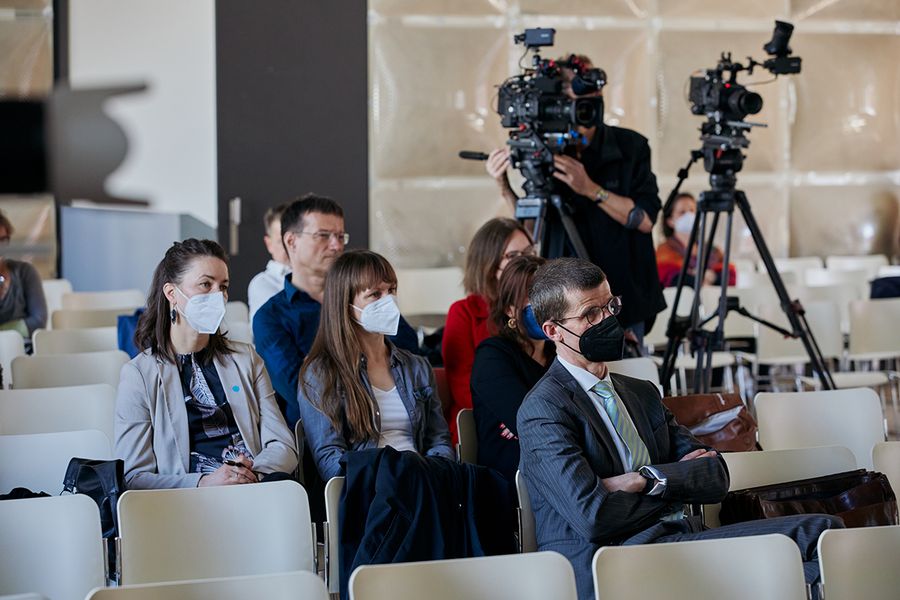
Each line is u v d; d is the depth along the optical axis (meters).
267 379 4.19
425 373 4.29
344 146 9.28
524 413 3.46
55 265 9.52
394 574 2.50
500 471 4.09
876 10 10.43
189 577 3.18
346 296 4.08
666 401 4.29
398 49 9.57
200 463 3.96
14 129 9.43
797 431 4.42
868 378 7.24
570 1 9.84
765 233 10.40
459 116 9.72
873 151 10.53
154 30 9.75
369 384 4.13
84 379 5.25
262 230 9.15
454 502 3.59
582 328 3.46
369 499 3.52
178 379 3.99
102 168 9.73
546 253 5.49
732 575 2.73
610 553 2.66
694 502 3.38
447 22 9.65
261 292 5.99
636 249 5.58
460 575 2.54
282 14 9.11
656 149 10.08
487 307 4.77
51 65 9.45
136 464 3.88
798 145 10.39
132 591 2.40
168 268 3.98
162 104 9.80
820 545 2.79
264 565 3.24
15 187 9.46
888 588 2.82
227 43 9.03
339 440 4.04
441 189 9.77
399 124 9.62
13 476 3.75
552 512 3.39
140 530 3.14
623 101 10.02
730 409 4.29
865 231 10.59
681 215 9.29
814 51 10.36
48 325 7.73
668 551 2.70
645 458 3.50
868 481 3.62
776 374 9.56
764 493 3.59
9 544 3.05
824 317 7.66
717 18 10.14
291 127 9.17
